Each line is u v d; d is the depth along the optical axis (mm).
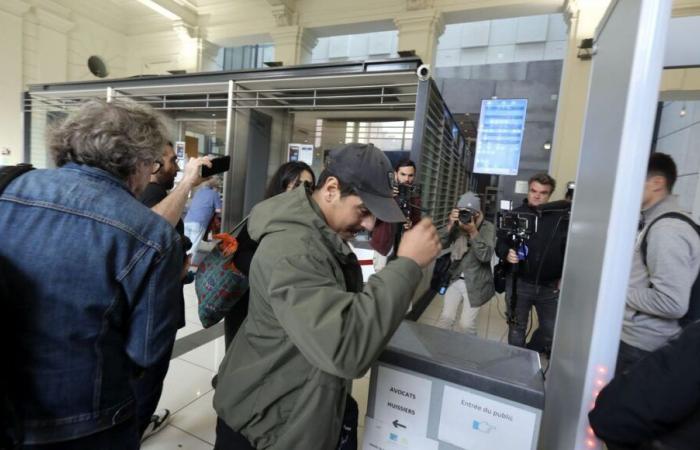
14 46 5180
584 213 691
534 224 2184
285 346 715
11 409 655
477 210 2363
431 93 2887
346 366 587
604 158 577
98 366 727
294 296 614
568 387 678
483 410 803
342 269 781
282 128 4105
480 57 7723
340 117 3895
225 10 5867
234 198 3967
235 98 3812
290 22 5395
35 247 670
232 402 769
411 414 875
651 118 471
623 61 527
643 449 527
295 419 710
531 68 7004
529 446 768
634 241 499
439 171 3582
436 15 4484
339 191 765
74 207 707
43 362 677
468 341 1001
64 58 5762
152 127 854
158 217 797
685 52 1990
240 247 1044
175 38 6227
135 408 842
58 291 675
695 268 1197
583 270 643
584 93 3779
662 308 1223
